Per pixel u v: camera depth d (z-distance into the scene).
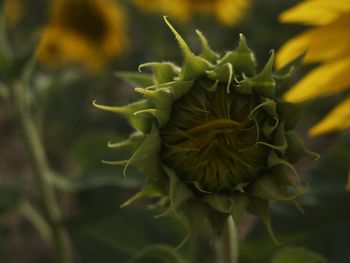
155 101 0.56
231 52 0.57
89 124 1.87
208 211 0.57
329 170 0.84
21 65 0.94
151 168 0.57
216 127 0.56
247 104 0.56
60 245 0.99
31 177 1.96
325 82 0.61
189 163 0.57
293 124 0.57
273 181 0.56
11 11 1.93
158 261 0.73
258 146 0.56
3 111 2.08
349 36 0.62
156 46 1.93
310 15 0.63
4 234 1.29
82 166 0.94
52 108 1.81
